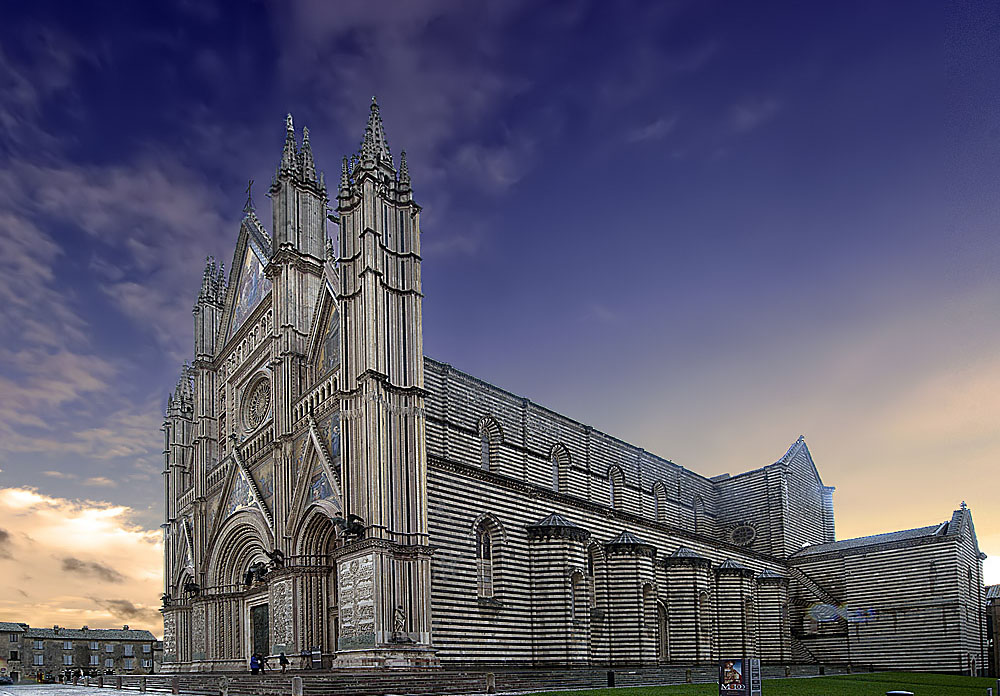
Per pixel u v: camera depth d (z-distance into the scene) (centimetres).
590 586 6316
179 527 7988
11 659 13275
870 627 8400
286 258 6444
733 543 9456
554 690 4412
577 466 7806
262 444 6556
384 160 5588
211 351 8025
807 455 10344
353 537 4894
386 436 5022
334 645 5462
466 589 5325
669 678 5872
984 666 8319
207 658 6738
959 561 8069
